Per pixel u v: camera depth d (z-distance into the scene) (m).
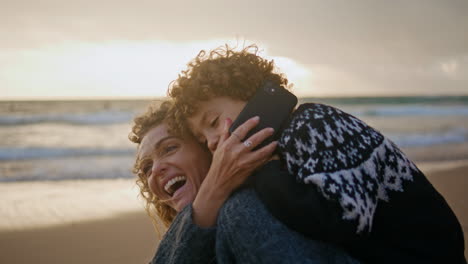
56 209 6.97
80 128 20.73
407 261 1.31
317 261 1.25
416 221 1.33
